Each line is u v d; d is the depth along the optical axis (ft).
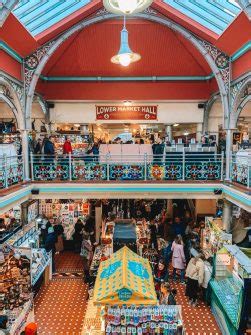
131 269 20.29
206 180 33.37
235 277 25.34
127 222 37.14
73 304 28.60
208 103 43.88
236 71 31.22
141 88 43.68
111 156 34.76
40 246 37.42
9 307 23.41
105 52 40.19
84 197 32.78
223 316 23.77
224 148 36.11
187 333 24.06
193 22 31.01
